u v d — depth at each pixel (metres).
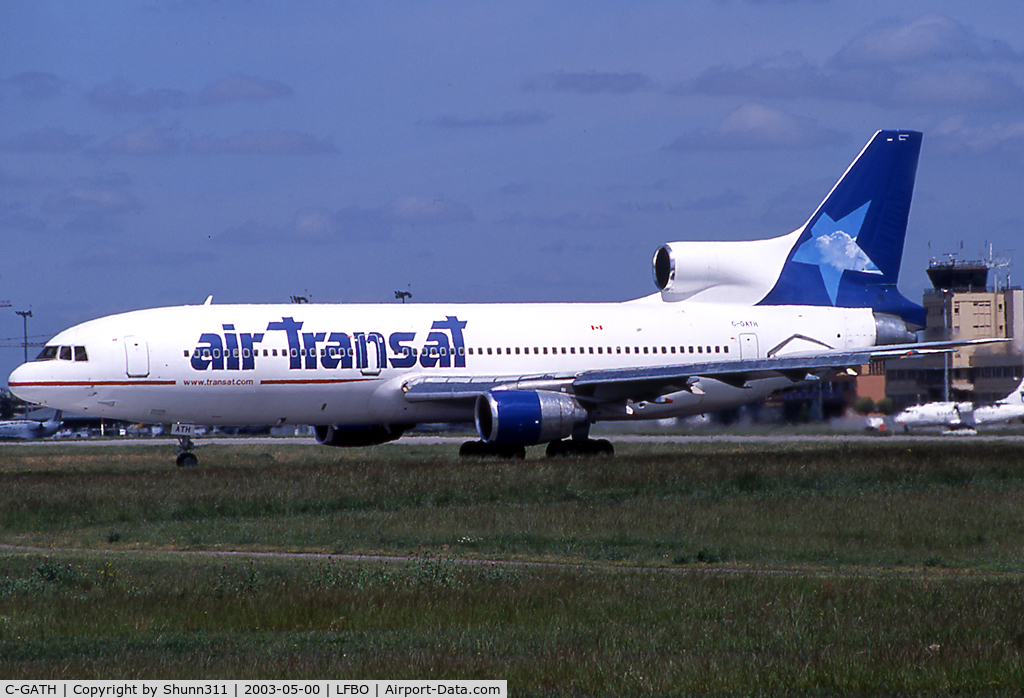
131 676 49.28
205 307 157.50
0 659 53.12
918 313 188.25
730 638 56.03
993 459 142.12
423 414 162.12
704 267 178.88
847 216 185.38
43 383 146.25
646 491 120.56
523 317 169.38
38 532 102.75
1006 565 81.31
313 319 158.00
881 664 49.66
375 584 69.00
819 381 184.88
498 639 56.28
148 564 81.00
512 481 122.38
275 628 60.41
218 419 155.38
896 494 117.19
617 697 46.78
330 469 138.50
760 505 108.44
